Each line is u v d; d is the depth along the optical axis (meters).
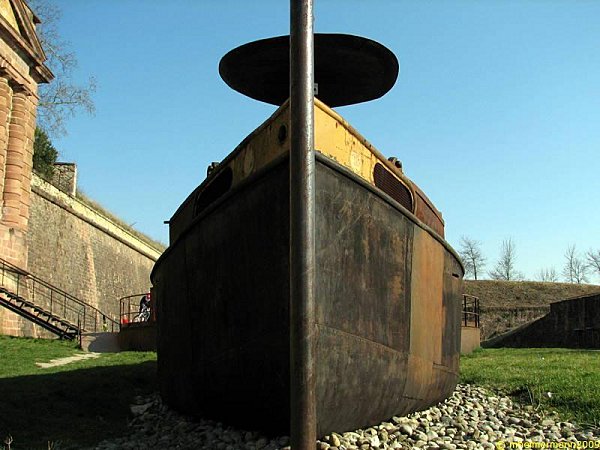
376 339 8.20
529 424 9.37
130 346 25.64
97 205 44.72
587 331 36.41
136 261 48.09
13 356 18.97
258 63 10.34
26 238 31.17
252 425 8.37
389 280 8.60
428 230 9.98
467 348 25.91
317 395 7.17
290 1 5.60
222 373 8.61
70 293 36.06
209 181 9.41
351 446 7.27
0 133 30.14
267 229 7.57
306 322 5.41
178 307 10.51
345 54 10.00
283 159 7.19
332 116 7.56
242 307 8.09
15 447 8.29
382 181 8.74
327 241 7.38
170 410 11.42
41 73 32.78
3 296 28.23
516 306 50.34
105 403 11.79
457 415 9.96
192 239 9.68
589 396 10.30
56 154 42.72
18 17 30.91
